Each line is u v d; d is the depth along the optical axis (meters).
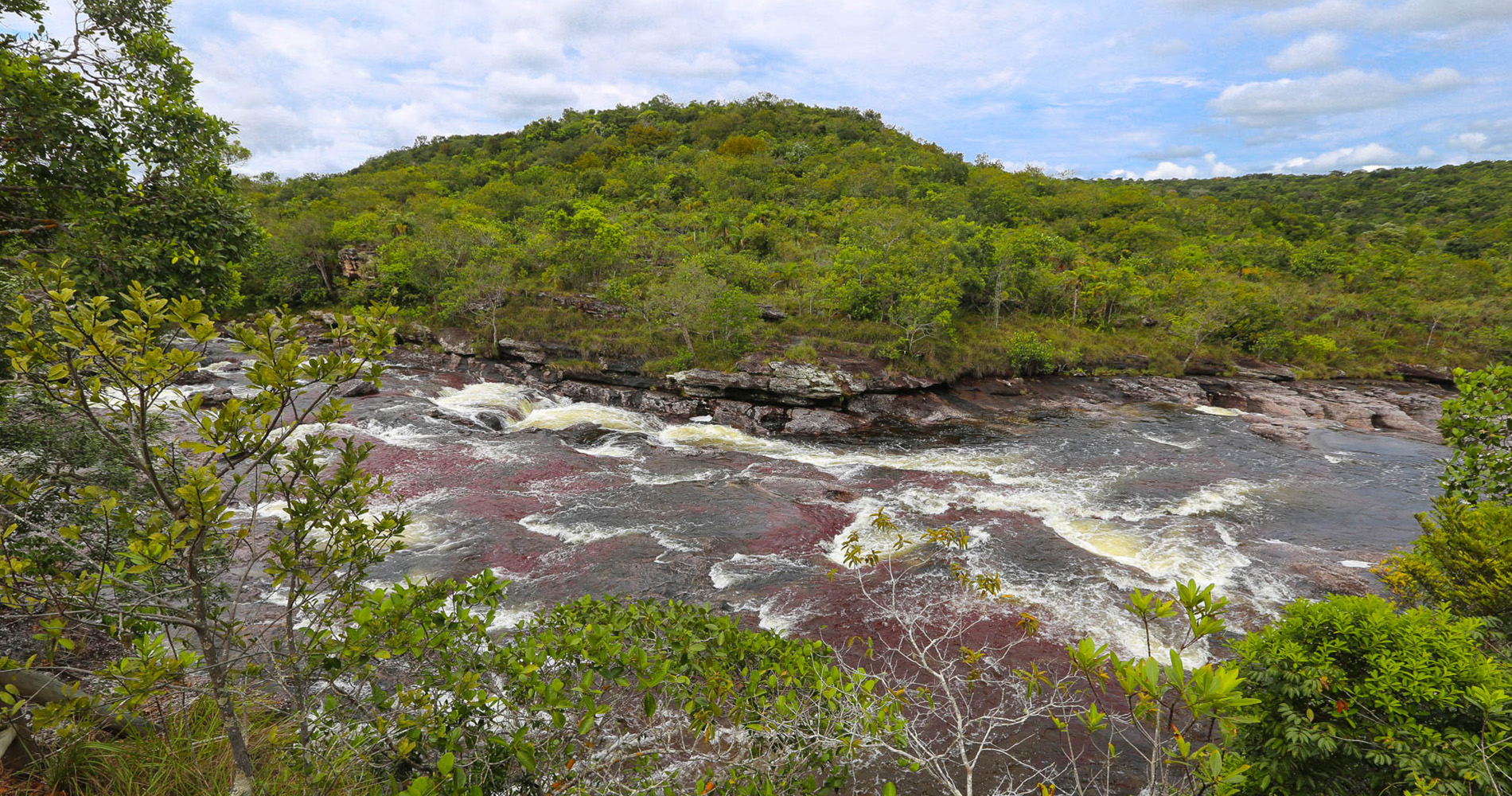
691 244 52.69
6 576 2.94
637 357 35.03
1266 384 41.84
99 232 5.85
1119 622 12.01
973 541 15.84
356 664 3.86
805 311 41.91
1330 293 57.19
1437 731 4.77
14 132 5.30
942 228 51.91
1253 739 5.47
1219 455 25.88
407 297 42.47
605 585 12.94
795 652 5.22
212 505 2.86
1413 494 21.17
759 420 30.75
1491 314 52.84
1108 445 27.30
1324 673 4.96
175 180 6.62
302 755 4.03
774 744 4.38
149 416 6.11
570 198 71.94
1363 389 42.75
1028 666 10.35
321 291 49.78
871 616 11.94
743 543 15.38
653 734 5.51
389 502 16.92
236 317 45.72
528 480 19.52
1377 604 5.24
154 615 3.12
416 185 85.31
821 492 19.70
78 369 2.82
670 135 109.75
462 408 27.80
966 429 30.36
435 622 4.28
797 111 132.88
